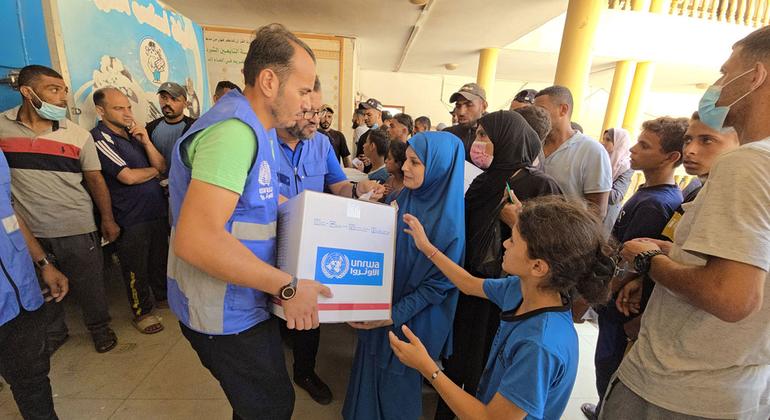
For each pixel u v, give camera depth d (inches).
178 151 30.8
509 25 169.9
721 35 207.3
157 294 94.7
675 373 29.9
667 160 53.1
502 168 47.7
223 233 28.0
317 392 63.7
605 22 202.2
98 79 89.2
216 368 36.1
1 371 45.7
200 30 154.7
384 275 39.1
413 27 179.3
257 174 31.5
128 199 79.9
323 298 35.3
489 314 51.6
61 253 69.6
